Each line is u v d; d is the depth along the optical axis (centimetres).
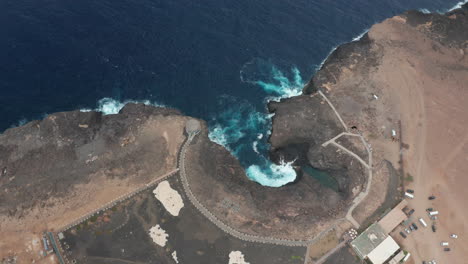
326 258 8400
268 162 10275
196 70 11775
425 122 11344
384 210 9300
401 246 8788
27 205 8481
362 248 8519
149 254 8100
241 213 8925
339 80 12012
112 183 9019
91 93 10769
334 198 9519
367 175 9881
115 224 8425
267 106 11350
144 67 11538
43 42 11512
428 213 9394
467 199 9788
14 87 10494
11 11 12125
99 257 7950
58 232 8188
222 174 9575
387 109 11469
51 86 10688
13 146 9250
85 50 11556
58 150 9288
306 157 10400
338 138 10544
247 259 8238
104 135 9719
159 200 8900
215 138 10475
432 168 10281
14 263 7788
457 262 8681
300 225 8862
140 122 10144
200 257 8175
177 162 9581
